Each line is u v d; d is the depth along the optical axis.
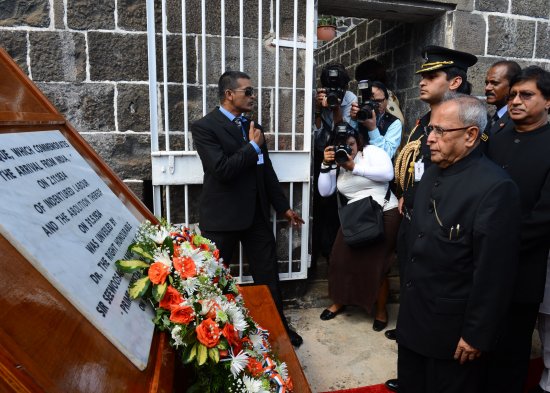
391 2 3.13
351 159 2.74
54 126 1.28
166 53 2.69
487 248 1.43
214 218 2.50
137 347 0.85
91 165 1.37
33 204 0.82
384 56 4.24
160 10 2.68
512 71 2.69
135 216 1.38
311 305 3.28
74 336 0.71
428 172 1.76
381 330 2.94
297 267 3.20
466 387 1.58
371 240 2.73
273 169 2.80
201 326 0.99
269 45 2.92
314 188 3.55
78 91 2.68
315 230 3.59
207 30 2.79
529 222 1.88
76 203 1.02
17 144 0.92
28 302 0.66
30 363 0.59
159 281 1.03
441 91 2.40
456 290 1.54
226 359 1.02
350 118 3.38
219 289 1.17
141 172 2.84
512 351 2.03
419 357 1.72
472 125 1.53
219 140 2.41
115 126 2.76
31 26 2.57
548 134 1.95
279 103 3.00
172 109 2.80
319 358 2.60
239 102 2.44
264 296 1.91
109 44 2.67
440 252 1.55
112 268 0.98
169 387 0.86
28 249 0.71
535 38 3.44
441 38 3.35
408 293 1.68
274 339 1.60
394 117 3.17
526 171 1.96
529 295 1.92
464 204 1.51
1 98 1.05
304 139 3.01
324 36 6.12
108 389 0.70
